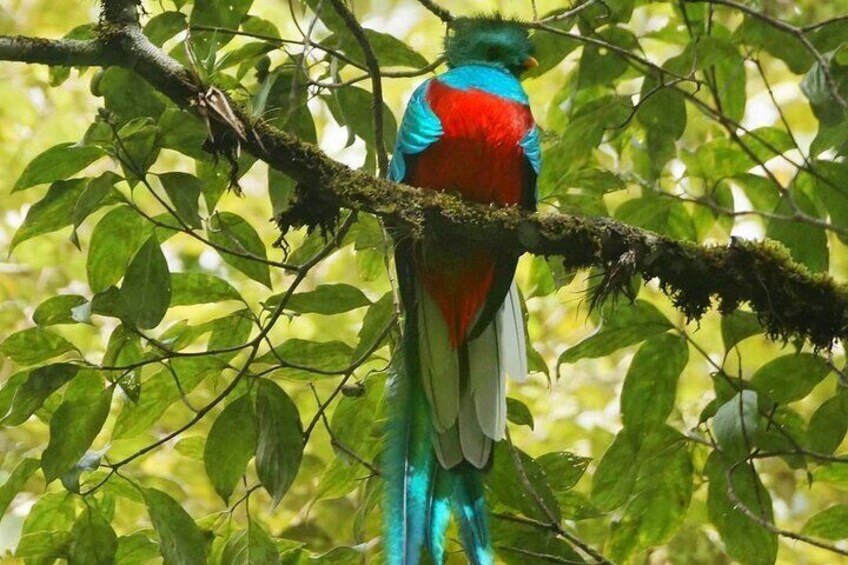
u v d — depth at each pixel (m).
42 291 16.44
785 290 8.69
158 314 8.62
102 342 16.08
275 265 9.08
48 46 8.88
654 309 9.90
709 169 12.31
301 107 9.95
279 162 8.34
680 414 12.23
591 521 12.40
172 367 9.26
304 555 9.59
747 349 16.86
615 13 11.31
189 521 9.04
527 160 9.30
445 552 9.69
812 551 15.91
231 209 17.73
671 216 11.55
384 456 9.09
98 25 9.00
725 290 8.73
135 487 9.09
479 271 9.15
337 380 14.50
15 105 17.30
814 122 19.14
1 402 9.02
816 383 9.91
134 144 8.52
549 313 17.95
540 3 17.20
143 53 8.75
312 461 13.60
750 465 9.89
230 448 9.25
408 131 9.29
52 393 9.20
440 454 9.11
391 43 10.43
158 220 9.33
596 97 12.45
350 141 10.05
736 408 9.15
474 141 9.16
